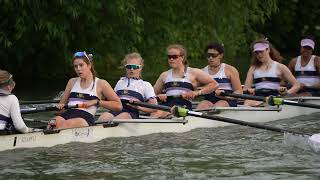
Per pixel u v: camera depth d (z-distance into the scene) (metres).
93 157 32.12
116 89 39.91
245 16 73.06
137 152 33.50
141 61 40.03
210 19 70.88
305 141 34.53
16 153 32.19
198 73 41.34
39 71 69.62
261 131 40.53
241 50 98.00
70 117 36.00
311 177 28.72
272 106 45.25
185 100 41.09
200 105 43.81
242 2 71.81
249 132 40.09
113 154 32.91
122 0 57.66
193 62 82.81
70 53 62.72
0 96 32.38
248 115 43.97
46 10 57.00
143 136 37.84
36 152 32.66
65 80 66.62
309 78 50.28
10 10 56.06
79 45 63.38
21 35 56.38
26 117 44.22
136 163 31.11
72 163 30.83
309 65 50.28
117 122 36.88
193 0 68.12
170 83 41.25
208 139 37.47
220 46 44.28
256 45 45.88
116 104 36.69
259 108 44.16
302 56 50.66
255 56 46.56
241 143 36.28
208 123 41.50
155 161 31.58
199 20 70.44
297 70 50.78
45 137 33.56
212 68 44.69
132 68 39.41
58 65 69.94
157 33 67.56
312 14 118.38
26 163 30.58
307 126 42.72
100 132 36.06
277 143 36.25
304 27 118.44
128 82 39.56
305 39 50.06
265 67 46.12
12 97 32.56
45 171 29.33
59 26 57.50
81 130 35.06
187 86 41.03
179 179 28.28
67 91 37.06
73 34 60.22
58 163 30.73
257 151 34.09
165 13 67.19
